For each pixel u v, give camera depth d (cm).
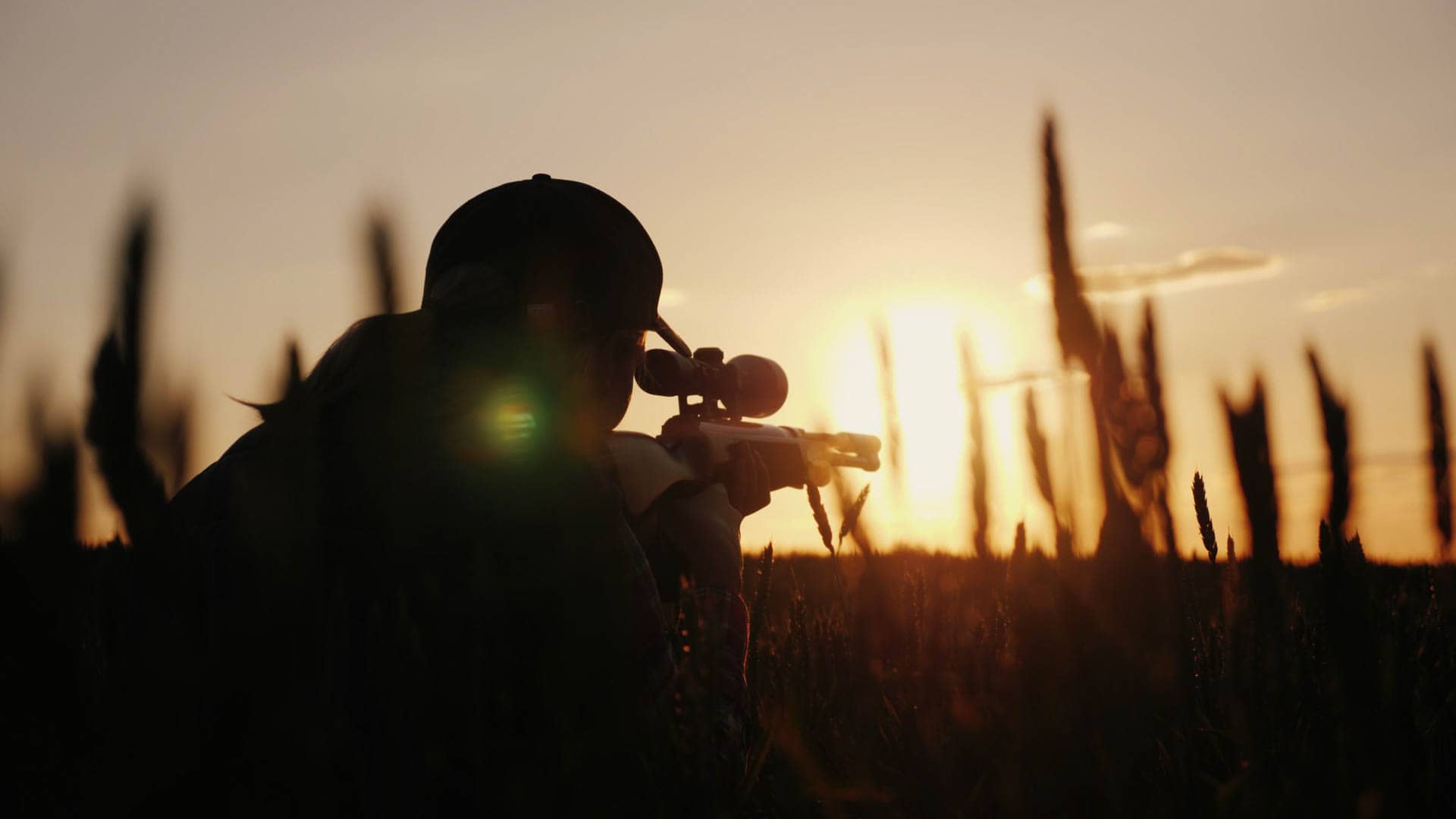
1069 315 63
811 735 135
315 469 62
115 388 36
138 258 37
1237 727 108
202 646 64
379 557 81
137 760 62
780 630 170
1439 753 118
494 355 119
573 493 104
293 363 55
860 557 134
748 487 202
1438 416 70
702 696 114
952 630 124
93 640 56
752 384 233
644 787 104
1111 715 73
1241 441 64
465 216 157
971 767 99
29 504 36
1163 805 97
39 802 57
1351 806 90
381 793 86
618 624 103
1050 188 62
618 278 164
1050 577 71
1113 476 65
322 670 73
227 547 101
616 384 169
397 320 72
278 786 71
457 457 105
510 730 96
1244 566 94
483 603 94
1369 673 85
